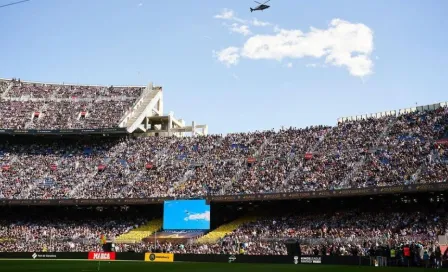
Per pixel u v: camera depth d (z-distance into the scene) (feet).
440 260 172.96
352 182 257.55
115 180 320.70
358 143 290.97
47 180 328.08
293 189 270.87
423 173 241.76
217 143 339.77
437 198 245.45
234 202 285.64
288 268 173.06
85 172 333.83
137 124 365.20
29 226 309.22
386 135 287.69
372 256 193.88
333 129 315.17
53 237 291.79
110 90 409.08
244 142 332.60
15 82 418.72
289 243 216.74
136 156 343.67
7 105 392.88
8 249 278.46
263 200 269.44
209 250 248.73
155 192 301.43
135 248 265.54
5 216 323.16
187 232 279.69
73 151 359.25
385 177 250.78
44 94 408.05
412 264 183.11
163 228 282.97
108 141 365.81
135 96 398.83
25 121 374.84
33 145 368.27
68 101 399.85
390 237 220.43
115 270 164.14
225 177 301.22
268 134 334.24
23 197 313.53
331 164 280.92
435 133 271.49
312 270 160.25
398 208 249.75
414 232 218.79
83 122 370.73
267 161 304.91
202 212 277.23
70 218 317.63
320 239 235.61
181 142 350.64
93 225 305.32
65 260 243.19
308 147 305.12
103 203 298.56
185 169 319.47
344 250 211.41
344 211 262.26
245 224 275.80
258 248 238.27
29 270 160.76
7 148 364.79
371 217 246.47
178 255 242.17
